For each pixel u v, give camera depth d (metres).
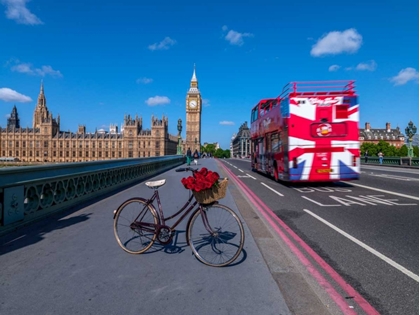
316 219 7.48
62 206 7.82
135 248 4.82
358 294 3.62
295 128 12.70
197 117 190.88
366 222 7.13
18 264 4.34
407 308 3.31
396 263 4.59
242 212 7.99
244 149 192.12
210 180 4.32
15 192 5.95
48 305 3.25
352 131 12.68
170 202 8.99
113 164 12.17
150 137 146.88
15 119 189.00
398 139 142.50
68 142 148.25
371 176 19.44
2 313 3.10
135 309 3.17
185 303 3.29
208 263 4.34
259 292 3.54
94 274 4.02
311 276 4.08
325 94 12.94
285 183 15.51
